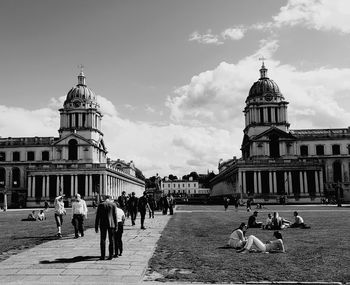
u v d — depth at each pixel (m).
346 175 127.81
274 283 14.07
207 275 15.20
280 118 125.94
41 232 31.62
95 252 20.88
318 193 112.81
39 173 120.00
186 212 63.91
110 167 124.75
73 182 119.00
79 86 133.00
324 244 22.98
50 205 117.81
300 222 33.78
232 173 131.50
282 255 19.28
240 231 22.36
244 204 104.44
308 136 131.38
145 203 33.50
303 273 15.39
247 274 15.31
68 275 15.53
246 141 130.50
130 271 16.16
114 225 18.88
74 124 129.25
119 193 141.88
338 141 130.12
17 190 131.88
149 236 27.77
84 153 125.81
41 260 18.59
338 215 50.72
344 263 17.22
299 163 114.44
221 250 21.03
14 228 35.53
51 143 132.00
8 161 134.00
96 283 14.19
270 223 32.59
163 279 14.77
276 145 121.88
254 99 127.38
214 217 49.41
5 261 18.45
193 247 22.16
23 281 14.63
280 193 112.69
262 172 115.44
